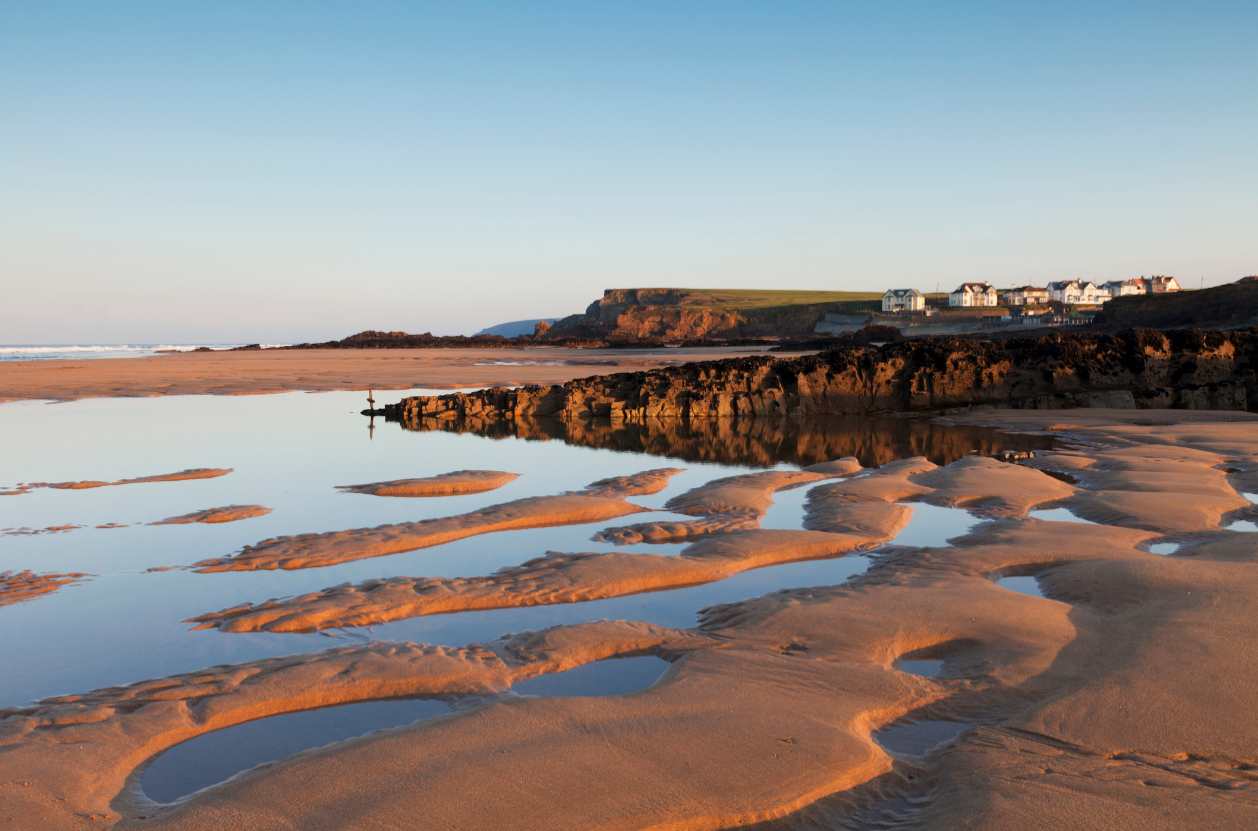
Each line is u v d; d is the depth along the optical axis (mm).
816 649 9227
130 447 27219
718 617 10594
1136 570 11391
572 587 11852
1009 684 8148
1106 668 8242
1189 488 17500
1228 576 10914
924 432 30672
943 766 6637
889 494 17953
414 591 11641
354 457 25328
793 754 6750
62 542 14805
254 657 9523
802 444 27875
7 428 32156
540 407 38188
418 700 8344
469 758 6672
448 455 25734
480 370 74438
